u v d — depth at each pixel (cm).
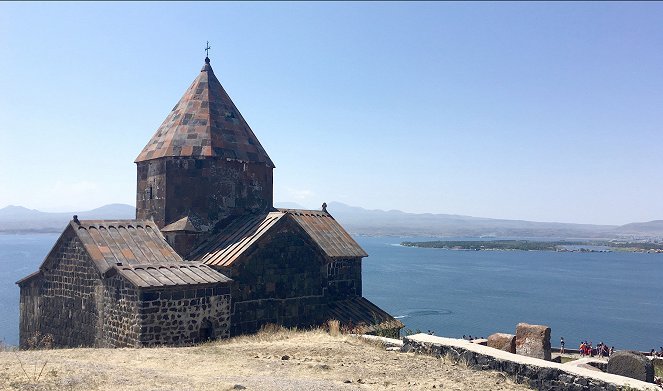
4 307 6869
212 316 1722
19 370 947
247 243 1891
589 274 17788
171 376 973
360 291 2469
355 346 1429
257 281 1895
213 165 2145
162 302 1611
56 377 898
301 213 2509
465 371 1154
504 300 10300
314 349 1356
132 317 1599
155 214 2155
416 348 1348
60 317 1942
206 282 1694
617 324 7800
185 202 2105
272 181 2388
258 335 1667
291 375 1054
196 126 2208
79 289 1856
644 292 12419
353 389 924
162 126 2309
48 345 1962
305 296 2053
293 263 2023
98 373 952
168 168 2127
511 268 19675
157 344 1591
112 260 1766
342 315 2188
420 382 1032
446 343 1294
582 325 7656
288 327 1980
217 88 2400
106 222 1956
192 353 1277
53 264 1998
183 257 1992
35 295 2080
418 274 16050
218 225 2134
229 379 961
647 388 930
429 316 7988
